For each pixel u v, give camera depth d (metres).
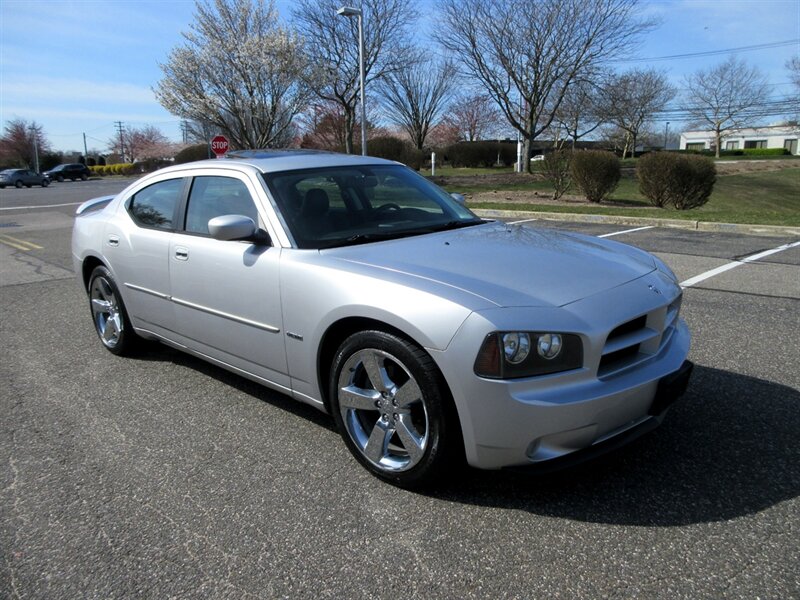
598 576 2.39
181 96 28.84
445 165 58.41
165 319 4.38
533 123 34.50
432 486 2.99
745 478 3.04
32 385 4.59
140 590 2.42
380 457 3.07
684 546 2.55
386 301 2.84
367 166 4.29
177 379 4.63
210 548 2.65
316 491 3.05
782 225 11.46
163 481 3.20
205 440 3.63
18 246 12.29
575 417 2.59
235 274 3.64
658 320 2.98
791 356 4.67
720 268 7.98
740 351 4.80
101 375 4.76
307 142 41.81
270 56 28.31
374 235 3.62
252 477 3.21
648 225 12.89
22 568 2.57
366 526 2.76
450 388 2.67
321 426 3.78
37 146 86.44
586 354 2.65
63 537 2.76
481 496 2.95
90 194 32.31
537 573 2.42
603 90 33.44
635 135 65.06
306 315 3.23
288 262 3.35
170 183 4.45
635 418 2.85
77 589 2.44
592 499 2.90
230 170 3.97
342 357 3.11
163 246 4.23
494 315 2.59
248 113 29.36
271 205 3.61
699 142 95.88
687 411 3.76
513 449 2.62
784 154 76.12
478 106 51.88
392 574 2.45
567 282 2.93
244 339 3.70
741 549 2.52
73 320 6.43
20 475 3.30
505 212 15.52
